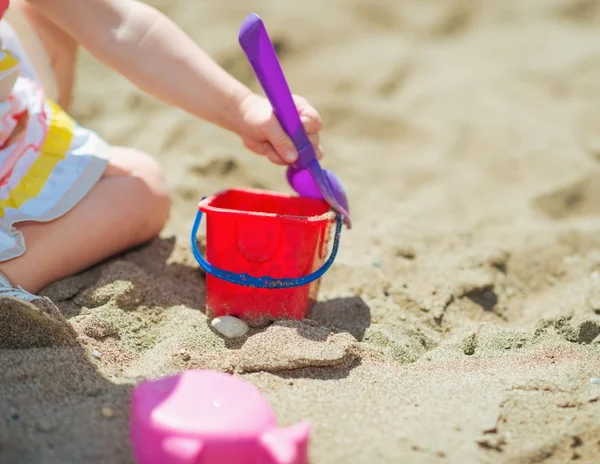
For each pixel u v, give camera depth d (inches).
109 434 39.8
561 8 141.4
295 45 125.7
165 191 63.3
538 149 97.5
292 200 57.4
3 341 47.1
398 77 118.4
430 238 74.7
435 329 59.5
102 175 59.4
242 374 47.2
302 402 43.9
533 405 44.1
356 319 57.6
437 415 42.8
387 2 141.6
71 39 67.9
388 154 99.9
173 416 36.9
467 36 135.9
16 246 53.1
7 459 37.1
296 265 52.1
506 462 39.9
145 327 54.1
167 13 132.8
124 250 63.0
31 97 58.4
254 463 36.5
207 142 94.9
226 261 52.8
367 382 46.8
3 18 61.6
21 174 55.2
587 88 114.5
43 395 42.8
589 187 89.4
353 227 77.4
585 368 48.6
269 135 54.5
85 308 53.7
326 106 108.1
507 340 54.8
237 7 134.3
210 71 58.5
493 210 85.0
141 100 107.5
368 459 39.1
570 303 62.4
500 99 111.2
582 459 40.8
